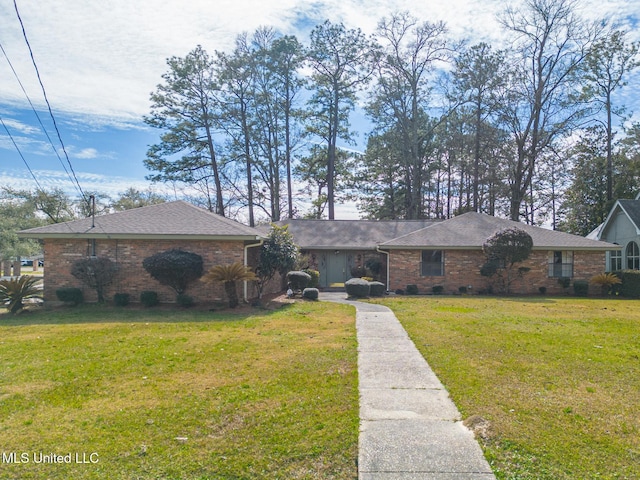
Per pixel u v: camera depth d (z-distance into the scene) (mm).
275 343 8297
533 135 30562
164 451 3883
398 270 20609
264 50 32594
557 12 28188
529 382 5762
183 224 14969
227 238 14203
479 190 34969
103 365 6734
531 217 38969
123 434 4227
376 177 39969
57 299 14422
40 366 6703
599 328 9945
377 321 10945
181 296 13805
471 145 33406
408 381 5867
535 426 4359
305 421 4520
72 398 5254
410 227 25891
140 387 5645
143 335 9242
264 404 4996
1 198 35406
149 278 14555
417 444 4008
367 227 26000
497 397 5199
